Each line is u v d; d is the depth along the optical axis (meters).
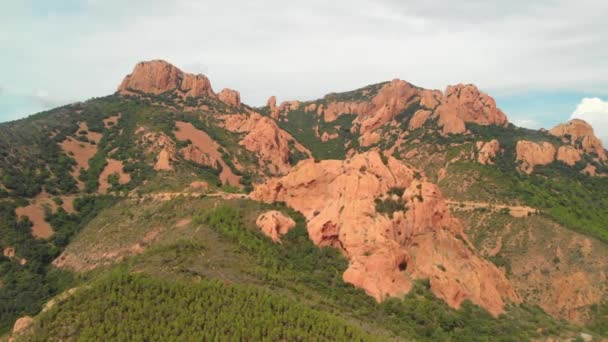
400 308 107.62
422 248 124.38
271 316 86.38
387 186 133.00
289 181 143.88
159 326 80.50
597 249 173.00
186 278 95.69
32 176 190.25
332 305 101.25
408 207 127.06
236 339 79.69
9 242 155.25
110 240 152.88
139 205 174.88
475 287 118.69
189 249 111.38
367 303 108.19
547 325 116.19
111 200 185.75
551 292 162.88
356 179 131.00
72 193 192.00
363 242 118.81
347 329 86.75
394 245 117.25
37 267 149.62
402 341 92.94
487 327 109.69
